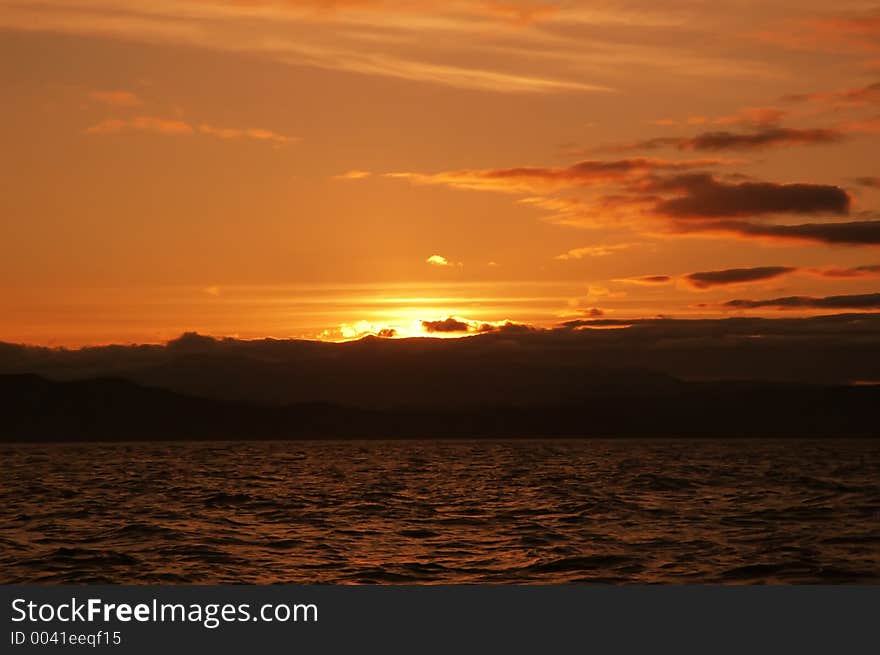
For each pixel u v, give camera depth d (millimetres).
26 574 32312
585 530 43281
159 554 36000
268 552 36688
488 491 69500
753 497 62969
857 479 84625
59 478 88688
